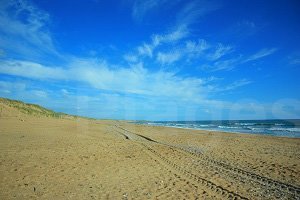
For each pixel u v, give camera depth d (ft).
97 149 50.42
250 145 63.87
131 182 28.96
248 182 29.43
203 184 28.55
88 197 23.82
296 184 28.73
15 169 32.17
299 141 74.02
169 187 27.35
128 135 89.51
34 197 23.29
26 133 71.20
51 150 46.37
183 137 84.79
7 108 136.46
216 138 81.87
